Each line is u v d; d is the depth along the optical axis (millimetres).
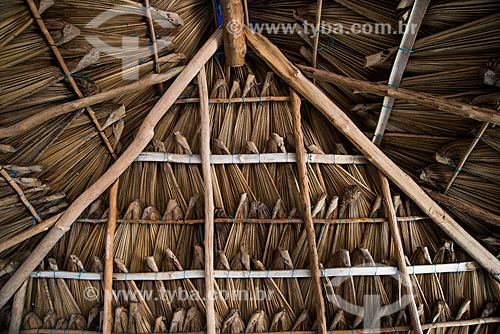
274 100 3854
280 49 3850
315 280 3869
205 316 4016
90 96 3357
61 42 3012
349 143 3916
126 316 4004
